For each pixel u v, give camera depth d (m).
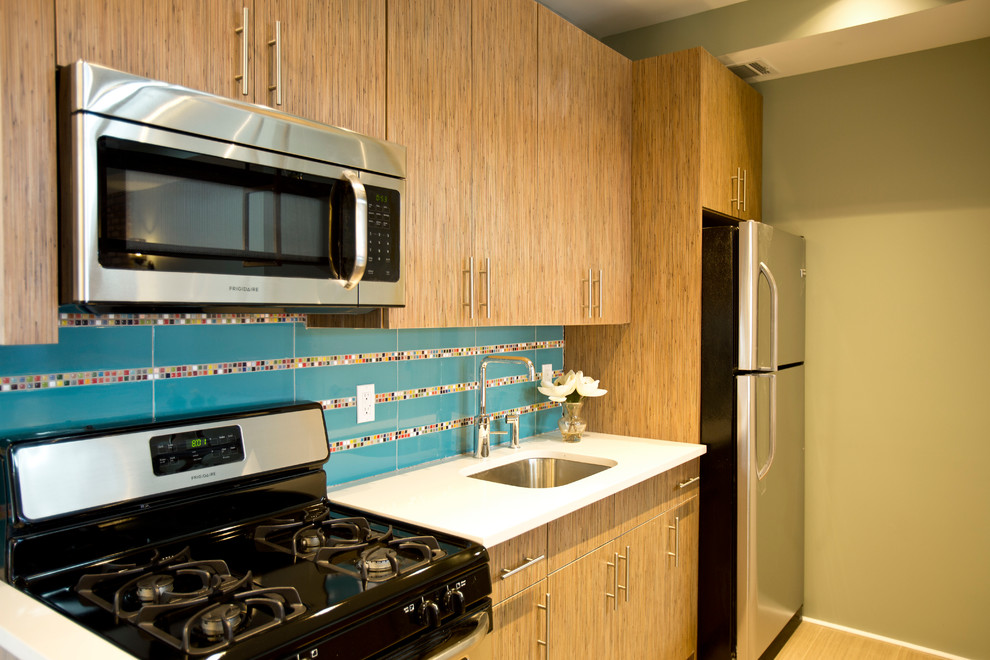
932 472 2.76
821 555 3.02
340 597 1.16
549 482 2.40
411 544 1.39
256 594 1.13
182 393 1.54
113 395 1.42
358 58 1.56
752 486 2.46
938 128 2.72
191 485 1.43
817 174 2.99
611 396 2.74
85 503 1.27
